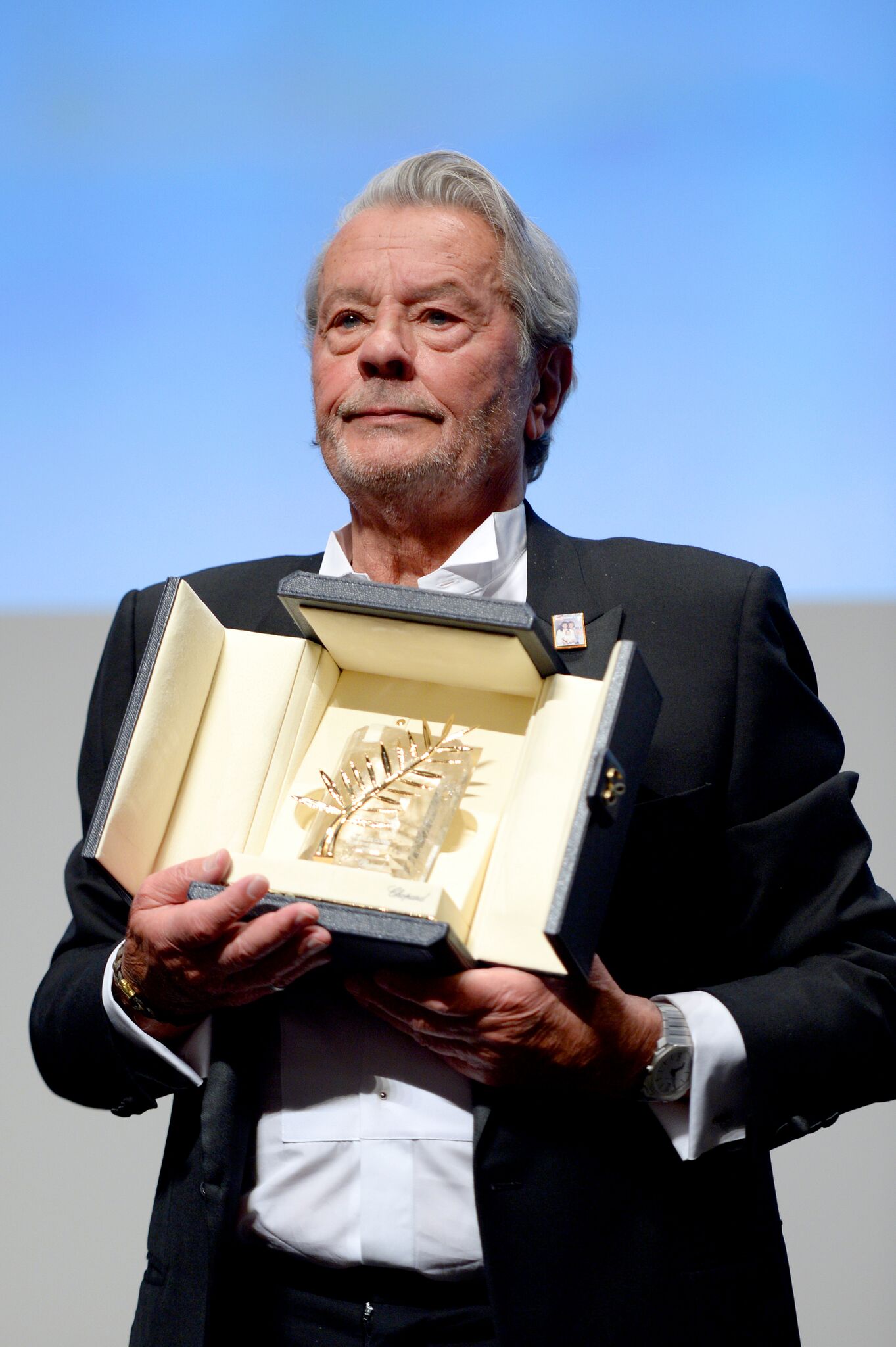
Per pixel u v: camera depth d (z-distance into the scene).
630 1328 4.17
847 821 4.81
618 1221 4.26
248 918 3.84
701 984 4.68
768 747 4.72
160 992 4.18
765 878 4.65
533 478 5.63
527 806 4.05
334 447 4.88
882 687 10.15
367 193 5.09
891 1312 7.40
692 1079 4.22
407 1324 4.32
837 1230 7.62
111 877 4.15
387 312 4.80
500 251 4.95
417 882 3.85
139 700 4.22
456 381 4.78
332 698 4.55
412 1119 4.37
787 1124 4.62
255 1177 4.45
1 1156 8.65
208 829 4.36
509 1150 4.21
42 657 11.68
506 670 4.19
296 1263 4.43
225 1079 4.39
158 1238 4.55
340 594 4.09
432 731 4.37
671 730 4.64
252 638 4.55
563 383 5.43
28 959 9.62
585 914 3.74
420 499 4.86
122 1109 4.68
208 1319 4.22
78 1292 8.02
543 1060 4.02
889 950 4.75
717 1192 4.42
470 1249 4.31
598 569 5.00
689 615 4.82
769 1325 4.38
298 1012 4.50
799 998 4.44
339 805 4.20
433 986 3.92
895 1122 7.92
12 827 10.69
